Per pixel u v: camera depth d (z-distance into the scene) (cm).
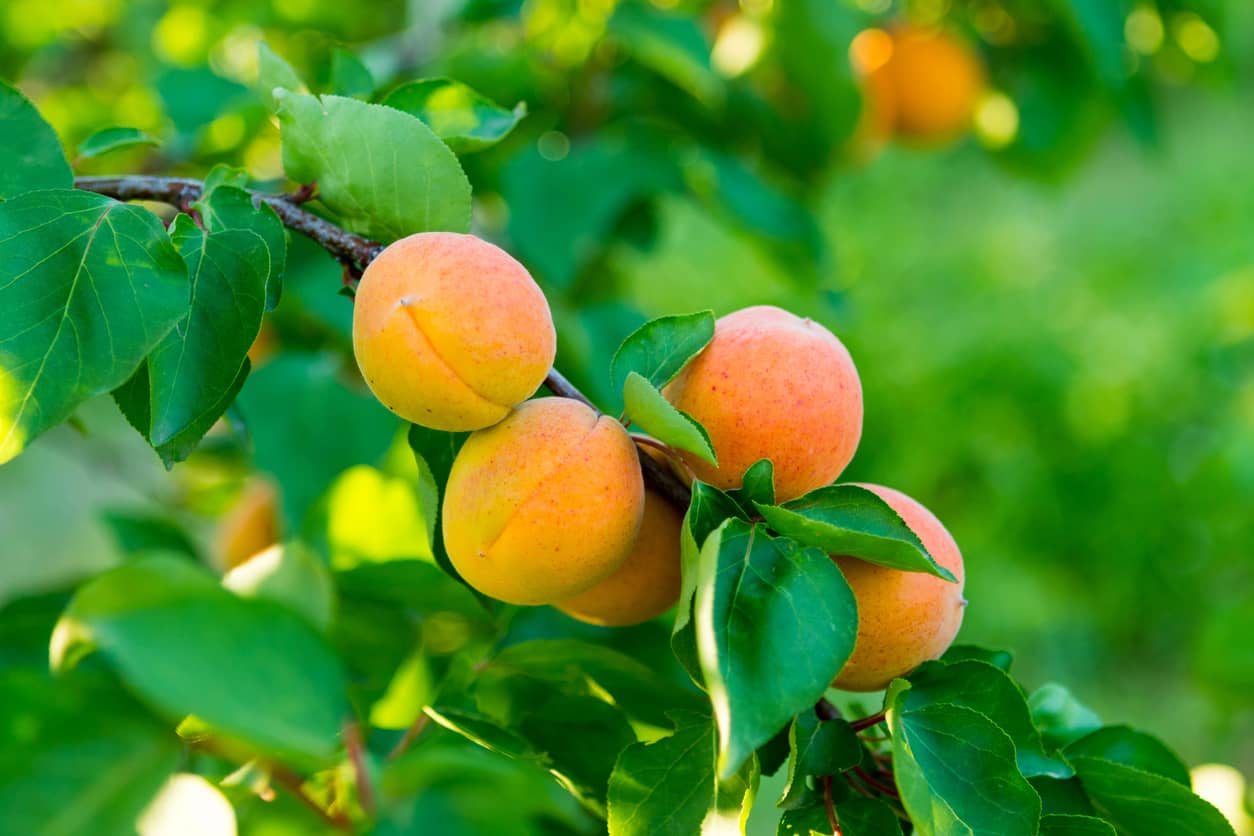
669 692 85
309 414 99
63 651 73
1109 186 289
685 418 78
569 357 105
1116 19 126
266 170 124
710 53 117
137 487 138
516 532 79
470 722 82
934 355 218
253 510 109
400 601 88
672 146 124
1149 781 83
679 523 82
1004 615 210
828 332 83
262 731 72
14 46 154
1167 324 227
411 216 82
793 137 130
